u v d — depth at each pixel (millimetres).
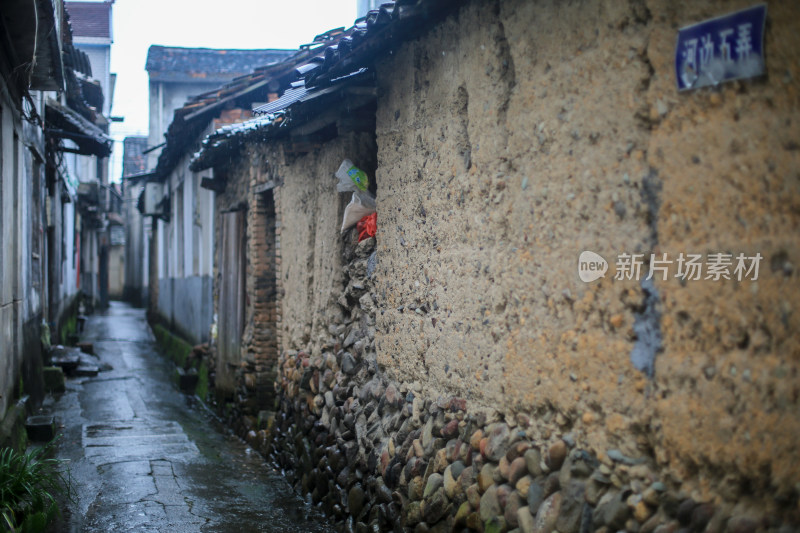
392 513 4590
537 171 3354
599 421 2943
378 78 5094
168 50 20281
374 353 5348
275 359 8609
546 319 3275
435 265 4340
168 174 17281
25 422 7434
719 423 2402
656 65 2670
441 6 3996
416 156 4582
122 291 39719
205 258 12352
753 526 2279
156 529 5121
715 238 2436
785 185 2213
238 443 8211
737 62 2350
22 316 7609
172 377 12961
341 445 5523
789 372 2189
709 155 2457
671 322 2596
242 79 10602
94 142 11055
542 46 3312
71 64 11461
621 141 2840
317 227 6633
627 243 2801
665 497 2623
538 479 3297
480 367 3830
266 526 5344
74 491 5828
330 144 6324
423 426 4445
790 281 2186
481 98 3830
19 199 7281
